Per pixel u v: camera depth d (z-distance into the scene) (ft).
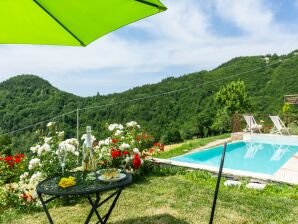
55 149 18.35
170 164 24.50
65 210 15.74
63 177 10.87
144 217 14.26
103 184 10.03
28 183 17.57
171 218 14.05
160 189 18.53
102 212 15.07
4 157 19.10
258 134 46.50
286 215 14.34
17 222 14.40
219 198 16.76
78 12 5.64
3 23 6.15
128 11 5.36
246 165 33.86
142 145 24.14
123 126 24.88
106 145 22.36
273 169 31.83
